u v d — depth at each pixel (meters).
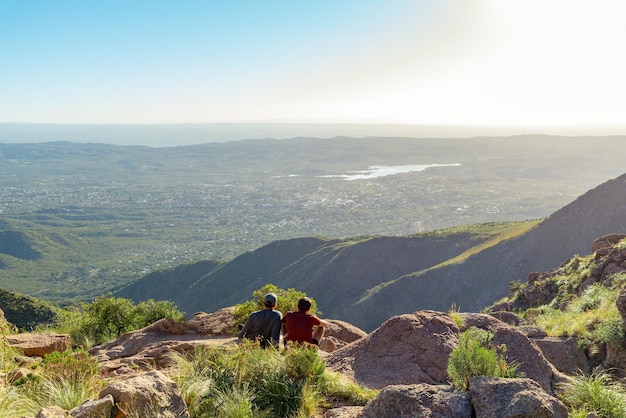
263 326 7.26
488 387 4.31
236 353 6.16
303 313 7.43
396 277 161.38
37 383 5.32
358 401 5.45
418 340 6.48
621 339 7.82
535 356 6.22
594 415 4.89
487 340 6.20
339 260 169.62
